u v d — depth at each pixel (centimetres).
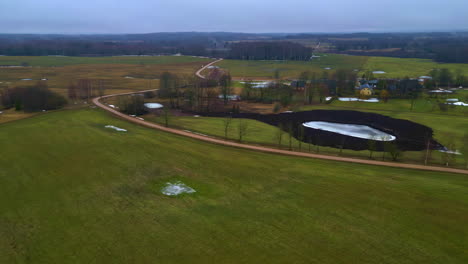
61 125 9238
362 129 10344
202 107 13050
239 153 7556
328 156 7644
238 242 4134
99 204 4991
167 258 3819
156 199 5191
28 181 5709
